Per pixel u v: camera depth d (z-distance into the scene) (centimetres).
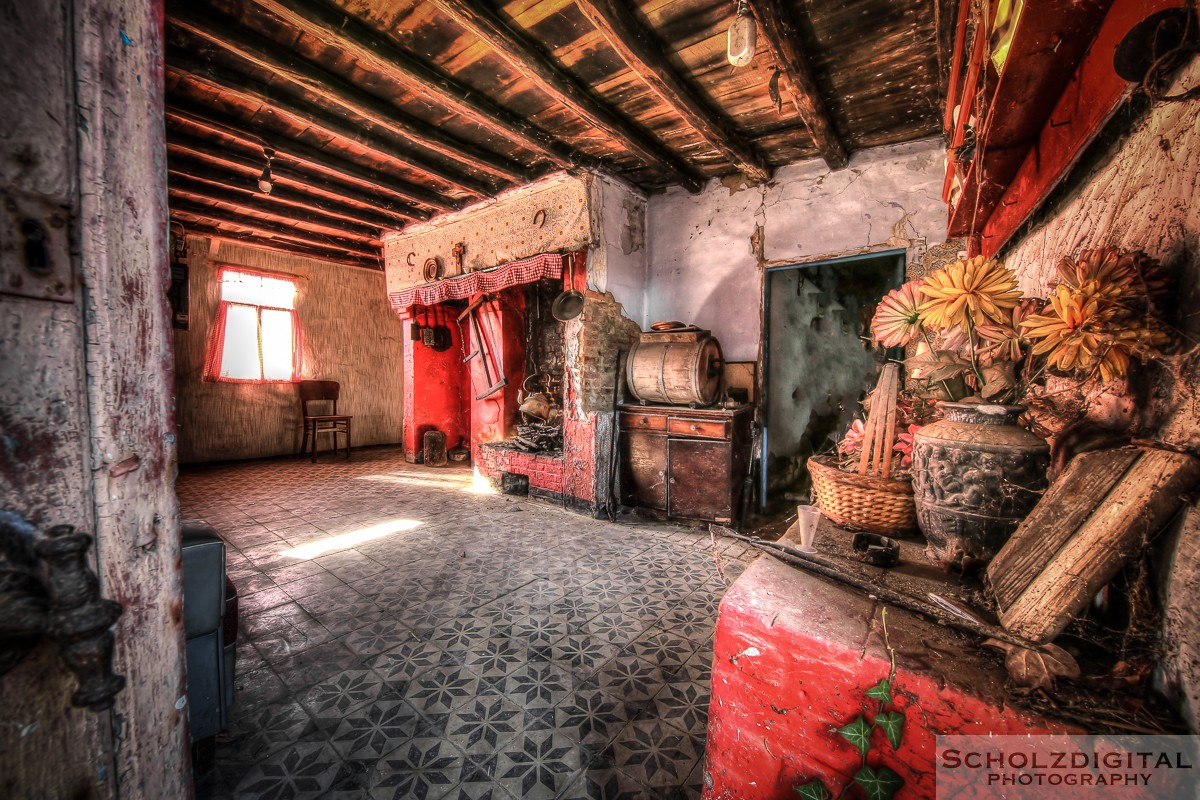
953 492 122
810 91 291
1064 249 147
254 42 260
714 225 477
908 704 89
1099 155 122
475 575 318
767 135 372
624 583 306
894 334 145
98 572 73
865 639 98
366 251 729
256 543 378
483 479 560
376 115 329
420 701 196
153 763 83
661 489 441
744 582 124
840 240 410
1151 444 91
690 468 425
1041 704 80
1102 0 97
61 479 69
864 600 115
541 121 358
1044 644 87
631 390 458
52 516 68
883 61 279
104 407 74
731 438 407
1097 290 88
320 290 786
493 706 193
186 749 91
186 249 600
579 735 178
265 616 264
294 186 502
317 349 784
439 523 429
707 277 483
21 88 64
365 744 174
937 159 370
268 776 159
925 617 106
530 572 323
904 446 161
